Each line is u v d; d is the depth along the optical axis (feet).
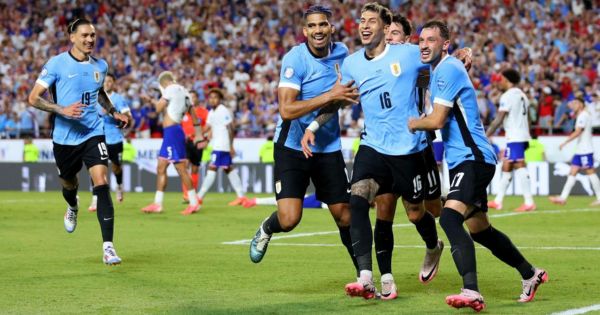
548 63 93.04
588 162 66.85
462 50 27.35
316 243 42.80
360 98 27.22
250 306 25.86
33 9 118.93
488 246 26.63
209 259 36.96
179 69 105.81
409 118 25.95
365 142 27.17
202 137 60.90
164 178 61.62
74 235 47.01
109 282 30.68
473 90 25.40
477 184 25.29
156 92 98.58
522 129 61.26
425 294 28.12
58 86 36.32
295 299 27.14
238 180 68.69
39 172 92.84
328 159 28.73
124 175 89.56
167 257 37.63
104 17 115.24
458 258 24.53
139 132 95.86
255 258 30.19
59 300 26.99
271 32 108.47
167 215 59.57
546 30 97.91
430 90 25.72
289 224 28.78
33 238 45.44
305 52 28.35
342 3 108.17
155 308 25.57
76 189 38.81
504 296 27.68
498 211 61.72
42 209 65.10
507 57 96.02
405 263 35.58
